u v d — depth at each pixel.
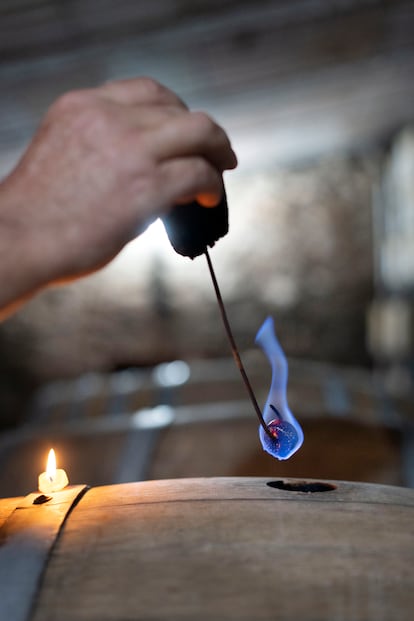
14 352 5.03
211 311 4.97
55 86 2.64
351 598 0.55
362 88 3.56
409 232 4.23
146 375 3.16
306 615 0.53
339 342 4.95
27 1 2.01
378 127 4.48
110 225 0.55
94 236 0.55
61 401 2.96
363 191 4.94
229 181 4.96
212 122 0.58
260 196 4.96
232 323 4.98
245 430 1.94
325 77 3.26
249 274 4.97
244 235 4.97
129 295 5.00
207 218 0.63
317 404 2.30
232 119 3.67
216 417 2.02
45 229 0.55
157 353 5.01
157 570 0.59
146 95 0.60
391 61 3.16
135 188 0.55
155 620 0.53
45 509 0.74
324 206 4.95
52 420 2.76
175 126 0.56
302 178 4.95
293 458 1.81
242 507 0.72
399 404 2.48
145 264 4.98
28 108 2.90
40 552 0.63
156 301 4.98
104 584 0.58
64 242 0.54
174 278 4.99
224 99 3.27
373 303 4.91
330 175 4.95
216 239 0.65
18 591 0.57
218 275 4.97
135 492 0.80
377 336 4.77
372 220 4.95
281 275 4.97
